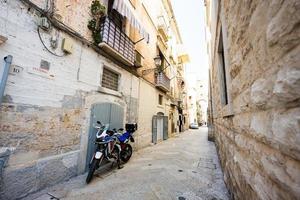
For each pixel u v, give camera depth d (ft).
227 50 8.02
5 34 7.59
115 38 15.01
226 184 9.77
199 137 39.91
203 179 11.03
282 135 2.51
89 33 12.98
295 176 2.24
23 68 8.27
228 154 9.27
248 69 4.47
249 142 4.70
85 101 12.26
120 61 17.19
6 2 7.68
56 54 10.11
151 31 27.86
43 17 9.21
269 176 3.19
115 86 17.08
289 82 2.24
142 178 10.96
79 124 11.61
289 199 2.44
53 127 9.71
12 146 7.68
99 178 10.90
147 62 25.29
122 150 14.61
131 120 19.66
